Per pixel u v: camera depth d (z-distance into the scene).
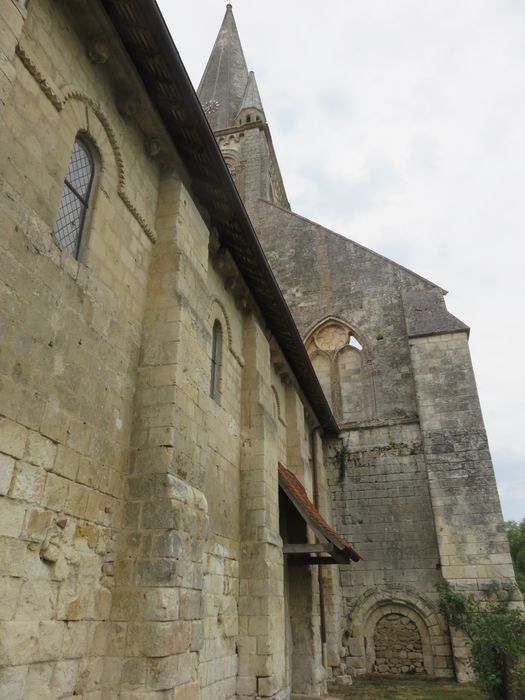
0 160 5.03
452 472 17.98
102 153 7.07
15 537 4.68
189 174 9.19
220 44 48.31
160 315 7.61
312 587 14.38
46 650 4.90
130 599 5.98
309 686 13.25
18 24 5.15
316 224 24.95
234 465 10.82
